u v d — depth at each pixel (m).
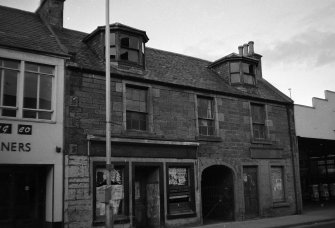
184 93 16.84
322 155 32.09
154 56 18.45
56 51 13.38
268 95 20.95
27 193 12.61
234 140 18.22
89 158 13.41
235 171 17.94
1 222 11.89
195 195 16.20
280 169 20.45
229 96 18.52
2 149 11.72
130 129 14.96
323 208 23.89
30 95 12.69
